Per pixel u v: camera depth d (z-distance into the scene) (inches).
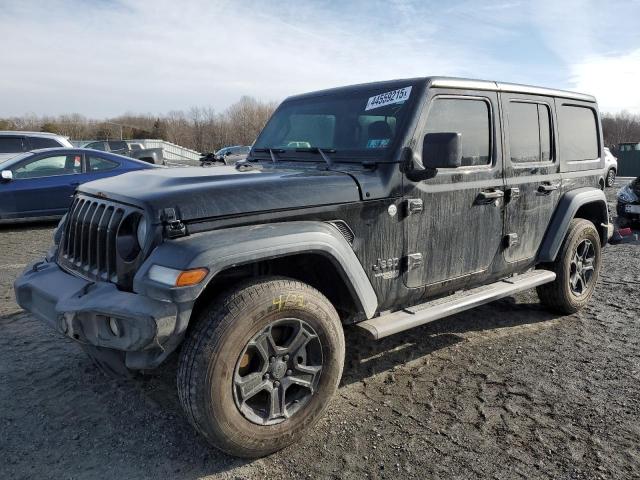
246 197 103.7
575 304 185.8
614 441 110.3
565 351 157.5
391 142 125.3
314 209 110.3
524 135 159.2
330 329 109.0
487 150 146.2
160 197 98.4
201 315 99.3
